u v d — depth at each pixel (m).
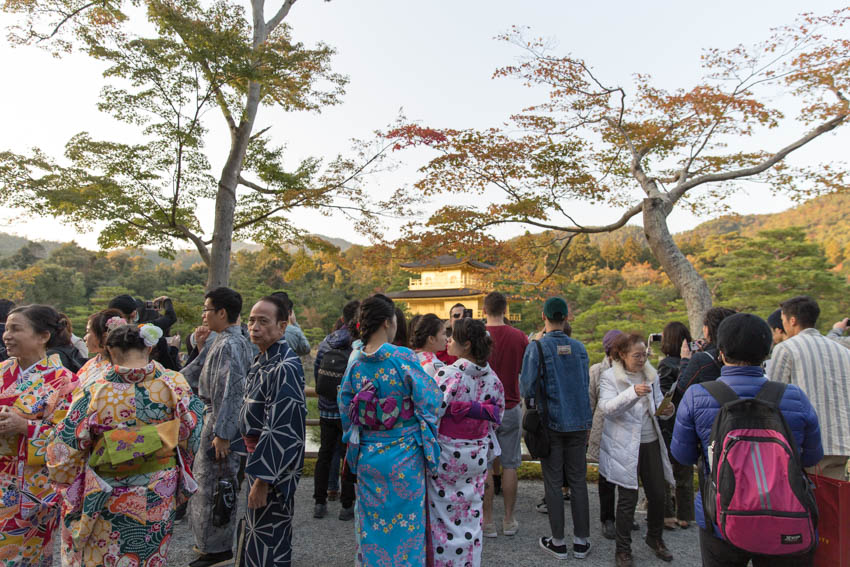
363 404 2.35
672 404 3.32
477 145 6.23
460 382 2.76
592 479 5.03
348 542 3.50
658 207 6.28
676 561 3.19
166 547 2.20
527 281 7.62
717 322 3.27
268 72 7.20
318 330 37.97
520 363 3.81
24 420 2.26
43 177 6.69
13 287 28.70
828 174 5.87
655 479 3.20
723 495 1.77
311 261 9.11
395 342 3.47
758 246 23.84
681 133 6.58
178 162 7.24
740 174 6.14
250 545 2.38
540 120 6.80
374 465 2.33
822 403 2.78
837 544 2.14
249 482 2.40
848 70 5.46
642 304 26.12
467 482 2.72
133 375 2.12
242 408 2.52
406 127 6.20
